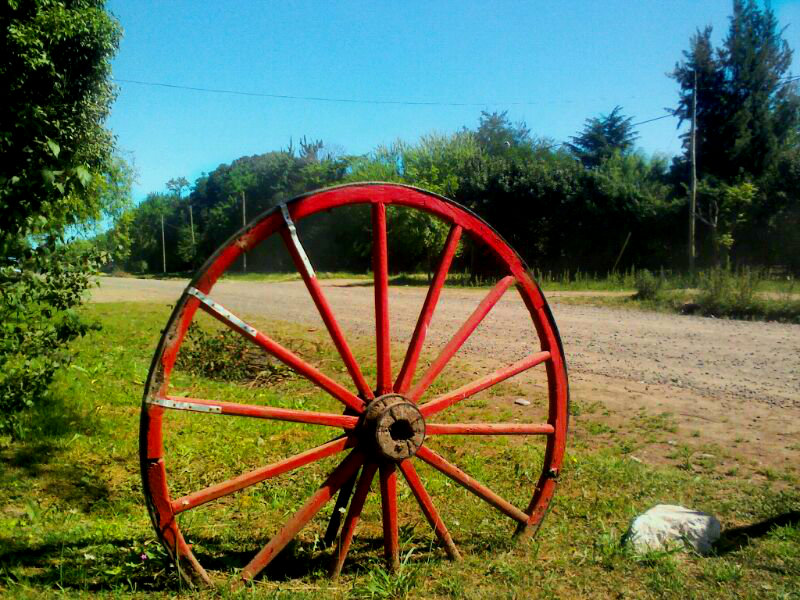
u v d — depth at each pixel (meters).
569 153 43.03
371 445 3.50
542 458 5.91
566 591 3.51
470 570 3.74
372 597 3.36
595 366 9.60
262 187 55.91
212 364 9.55
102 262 4.98
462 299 20.36
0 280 4.39
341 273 40.72
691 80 33.69
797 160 28.25
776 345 11.02
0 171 4.42
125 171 14.34
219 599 3.27
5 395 4.67
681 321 14.35
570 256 31.47
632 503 4.86
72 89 11.46
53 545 3.97
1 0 7.97
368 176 33.53
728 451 6.00
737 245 28.81
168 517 3.21
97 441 6.21
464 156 33.66
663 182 34.19
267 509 4.82
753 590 3.48
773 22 33.16
